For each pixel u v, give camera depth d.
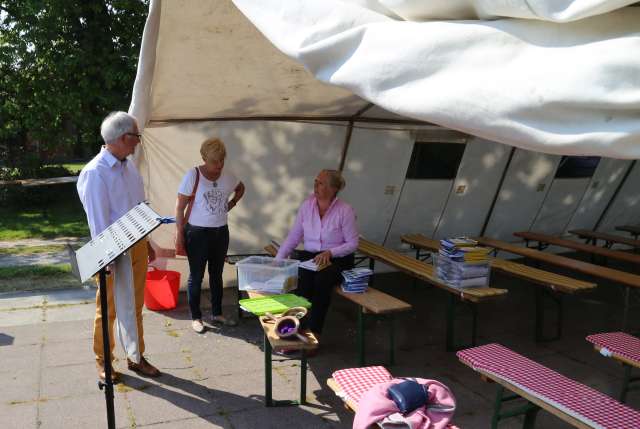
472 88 1.94
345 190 6.40
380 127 6.17
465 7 2.18
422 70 2.10
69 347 4.66
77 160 22.47
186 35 3.47
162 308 5.65
